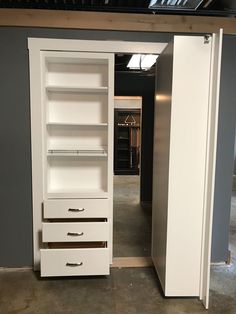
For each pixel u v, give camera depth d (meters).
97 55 2.59
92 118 2.89
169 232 2.26
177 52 2.08
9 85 2.56
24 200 2.70
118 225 4.12
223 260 2.91
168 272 2.30
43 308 2.23
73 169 2.92
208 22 2.62
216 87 2.05
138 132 8.13
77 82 2.84
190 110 2.15
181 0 2.36
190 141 2.18
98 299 2.35
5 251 2.75
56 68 2.81
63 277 2.66
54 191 2.76
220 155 2.77
